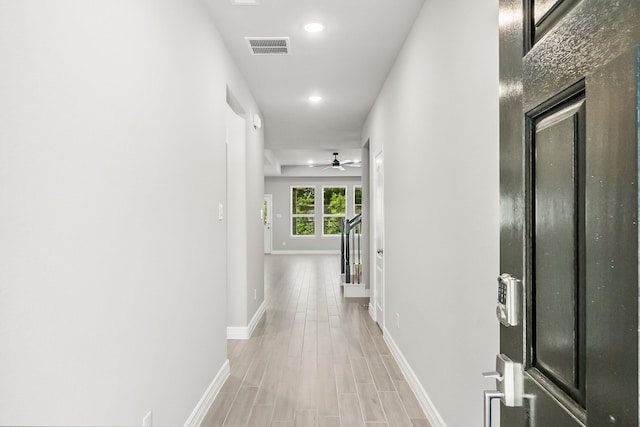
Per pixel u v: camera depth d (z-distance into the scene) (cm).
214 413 283
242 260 459
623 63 57
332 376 350
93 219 146
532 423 88
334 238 1544
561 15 80
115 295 161
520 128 94
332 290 765
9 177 107
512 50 99
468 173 203
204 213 287
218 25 322
